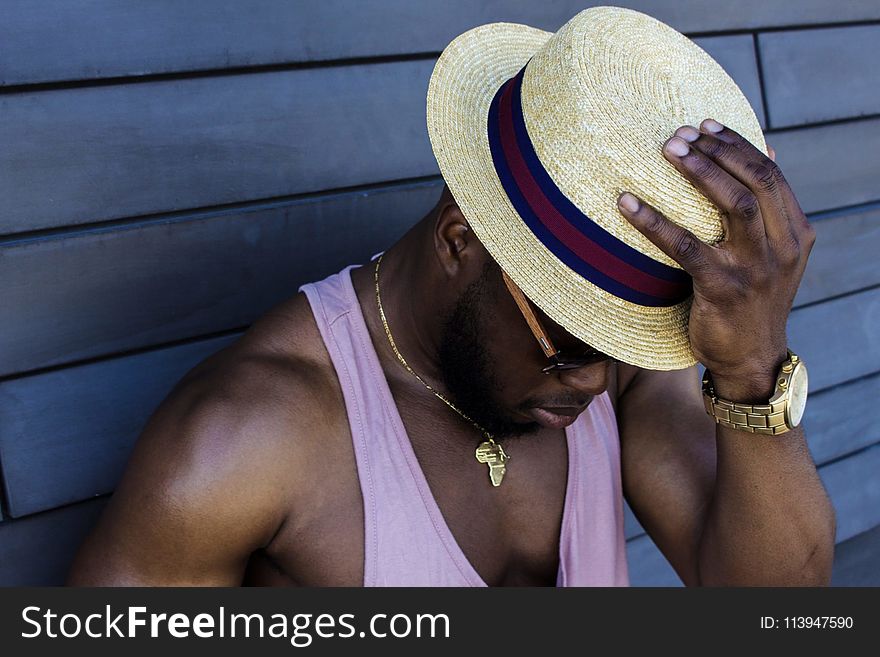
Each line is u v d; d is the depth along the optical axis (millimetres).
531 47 1240
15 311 1350
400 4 1610
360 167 1608
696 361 1014
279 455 1090
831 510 1174
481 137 1068
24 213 1344
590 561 1304
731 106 975
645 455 1327
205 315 1498
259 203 1526
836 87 2184
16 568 1403
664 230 875
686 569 1314
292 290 1572
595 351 1029
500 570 1241
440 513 1166
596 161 905
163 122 1425
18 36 1310
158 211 1438
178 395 1136
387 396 1172
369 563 1139
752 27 2035
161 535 1052
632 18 1021
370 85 1600
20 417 1375
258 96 1498
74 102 1357
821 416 2297
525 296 1010
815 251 2215
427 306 1145
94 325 1409
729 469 1146
